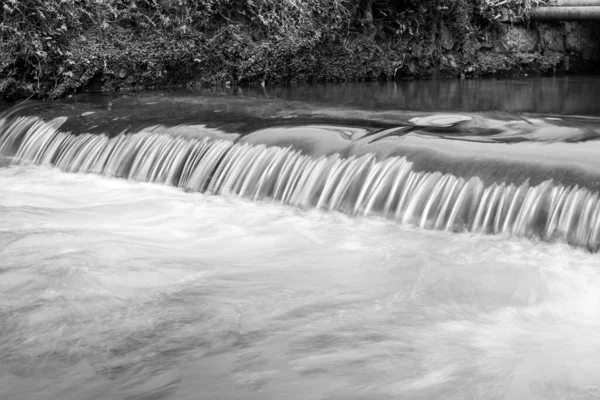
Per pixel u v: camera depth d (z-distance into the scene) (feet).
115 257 17.12
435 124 22.97
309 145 21.58
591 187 16.34
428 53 43.73
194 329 13.43
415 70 43.62
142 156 24.61
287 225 19.39
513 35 45.42
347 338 12.94
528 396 10.99
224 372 11.92
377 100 30.71
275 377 11.73
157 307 14.34
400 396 11.09
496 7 44.78
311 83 40.04
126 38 35.91
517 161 17.99
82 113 28.63
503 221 17.16
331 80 41.09
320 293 14.93
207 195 22.40
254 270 16.39
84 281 15.64
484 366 11.84
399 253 16.81
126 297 14.85
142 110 28.63
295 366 12.03
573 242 16.05
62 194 23.38
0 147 28.50
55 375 11.95
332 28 40.55
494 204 17.39
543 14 44.70
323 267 16.38
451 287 14.89
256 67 38.81
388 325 13.38
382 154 19.99
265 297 14.79
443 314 13.78
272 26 39.17
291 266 16.57
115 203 22.17
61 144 26.76
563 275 15.14
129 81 36.04
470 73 44.39
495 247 16.61
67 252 17.39
